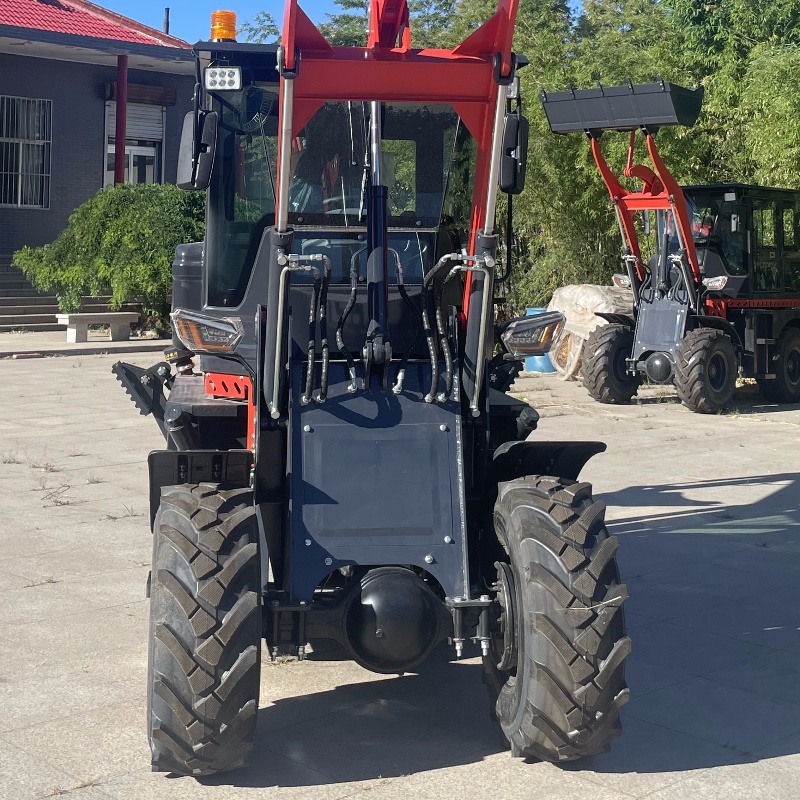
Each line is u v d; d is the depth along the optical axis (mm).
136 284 21375
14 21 26172
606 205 20000
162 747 3916
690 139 19469
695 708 4898
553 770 4262
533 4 28234
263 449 4469
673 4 27906
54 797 3973
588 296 16719
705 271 15391
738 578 6859
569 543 4043
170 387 6168
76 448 10742
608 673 3936
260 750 4426
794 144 17078
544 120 19594
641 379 15430
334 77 4562
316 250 4887
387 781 4152
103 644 5523
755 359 15289
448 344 4582
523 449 4484
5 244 26719
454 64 4559
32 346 20031
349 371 4508
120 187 22469
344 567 4648
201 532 4031
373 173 4754
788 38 23875
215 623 3900
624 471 10141
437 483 4375
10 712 4711
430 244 4945
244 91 4992
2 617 5898
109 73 28062
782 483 9633
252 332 4945
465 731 4633
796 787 4145
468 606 4215
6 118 26625
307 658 4727
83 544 7348
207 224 5051
